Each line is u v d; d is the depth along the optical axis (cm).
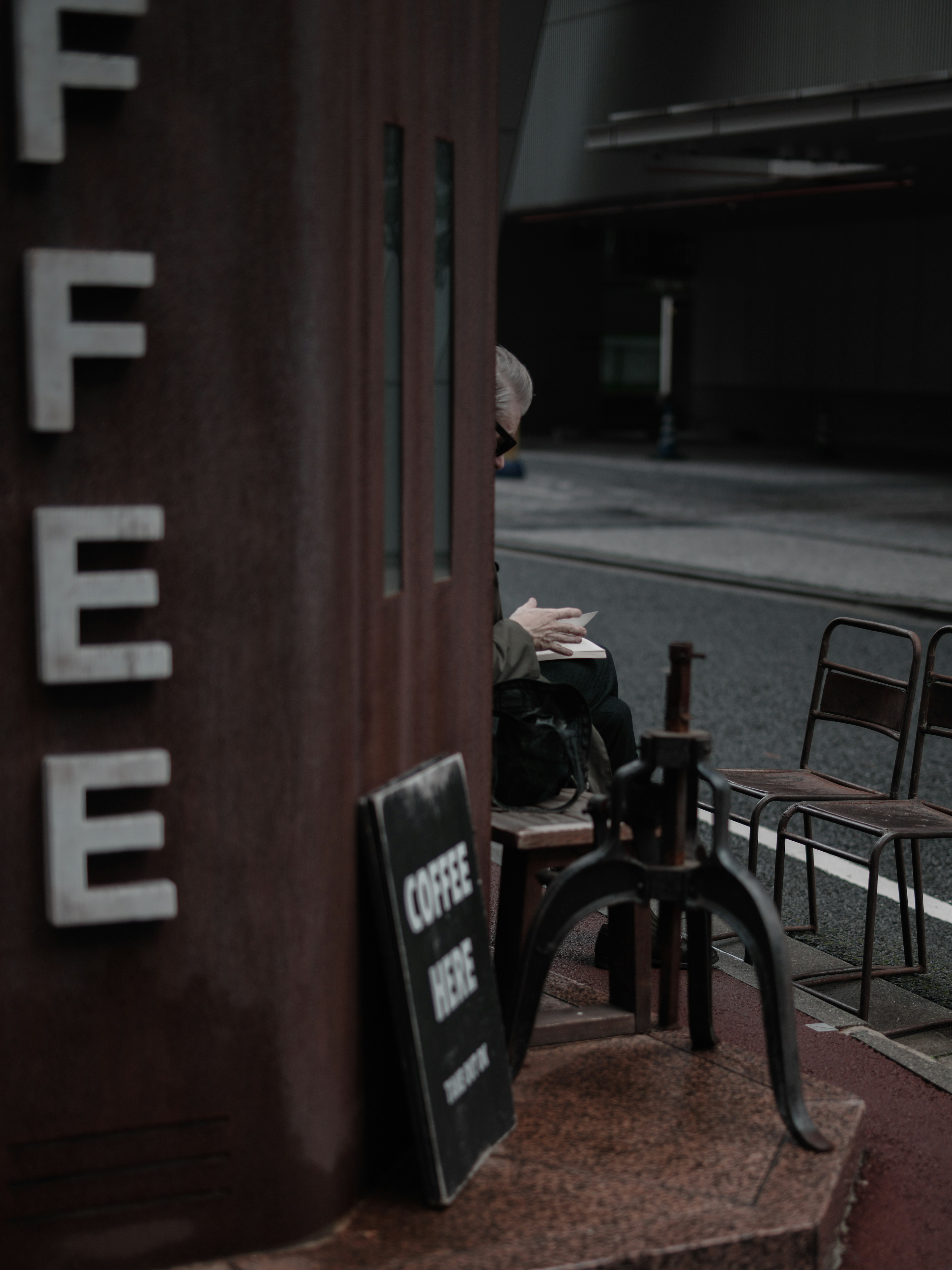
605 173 2619
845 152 2102
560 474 2531
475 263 292
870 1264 271
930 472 2722
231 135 221
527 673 345
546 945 294
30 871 226
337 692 240
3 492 218
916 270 3231
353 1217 254
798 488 2308
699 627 1078
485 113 291
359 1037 256
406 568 266
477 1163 267
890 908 507
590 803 307
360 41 235
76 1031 230
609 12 2511
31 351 214
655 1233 246
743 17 2202
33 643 222
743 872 289
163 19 216
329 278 230
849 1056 364
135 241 219
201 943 234
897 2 1942
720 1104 296
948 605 1179
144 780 226
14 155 212
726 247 3756
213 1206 240
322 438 232
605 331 4347
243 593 230
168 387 223
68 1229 234
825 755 705
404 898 254
